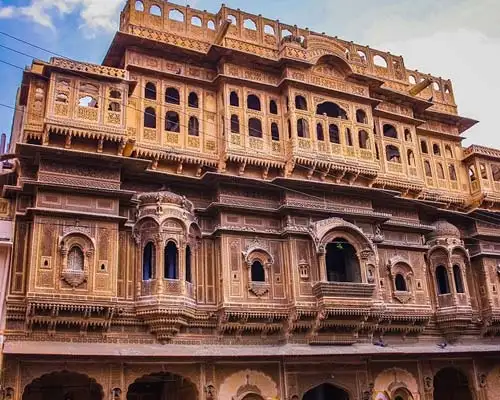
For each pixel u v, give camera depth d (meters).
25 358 17.56
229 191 22.73
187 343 20.48
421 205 26.91
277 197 23.67
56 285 18.59
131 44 23.47
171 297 19.86
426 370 24.73
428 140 30.45
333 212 23.70
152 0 24.67
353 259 23.78
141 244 20.62
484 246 28.61
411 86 30.69
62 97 20.81
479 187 29.95
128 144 21.61
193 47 24.70
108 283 19.30
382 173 27.09
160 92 23.50
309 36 26.23
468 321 25.77
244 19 26.25
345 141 25.42
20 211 19.64
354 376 22.84
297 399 21.33
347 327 22.55
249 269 21.72
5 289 18.30
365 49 29.19
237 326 21.14
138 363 19.33
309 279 22.30
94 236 19.64
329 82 26.09
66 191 19.72
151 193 21.14
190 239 21.31
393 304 24.55
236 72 24.75
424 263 26.33
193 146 23.36
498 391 26.42
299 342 22.00
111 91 21.69
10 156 19.94
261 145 24.08
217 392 20.27
